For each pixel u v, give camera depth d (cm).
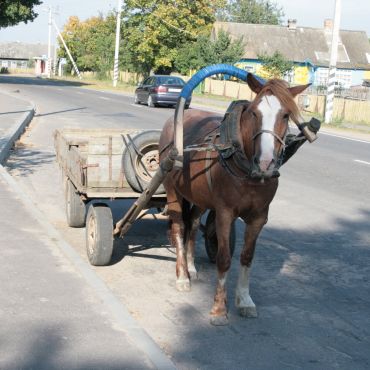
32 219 850
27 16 5553
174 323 564
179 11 5709
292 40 6556
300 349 522
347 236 890
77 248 783
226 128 532
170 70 6084
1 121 2033
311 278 707
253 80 516
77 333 504
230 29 6469
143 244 814
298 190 1201
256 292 656
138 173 720
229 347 519
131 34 5856
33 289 598
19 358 458
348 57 6600
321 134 2408
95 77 7750
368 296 655
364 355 516
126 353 473
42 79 7144
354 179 1341
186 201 682
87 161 718
